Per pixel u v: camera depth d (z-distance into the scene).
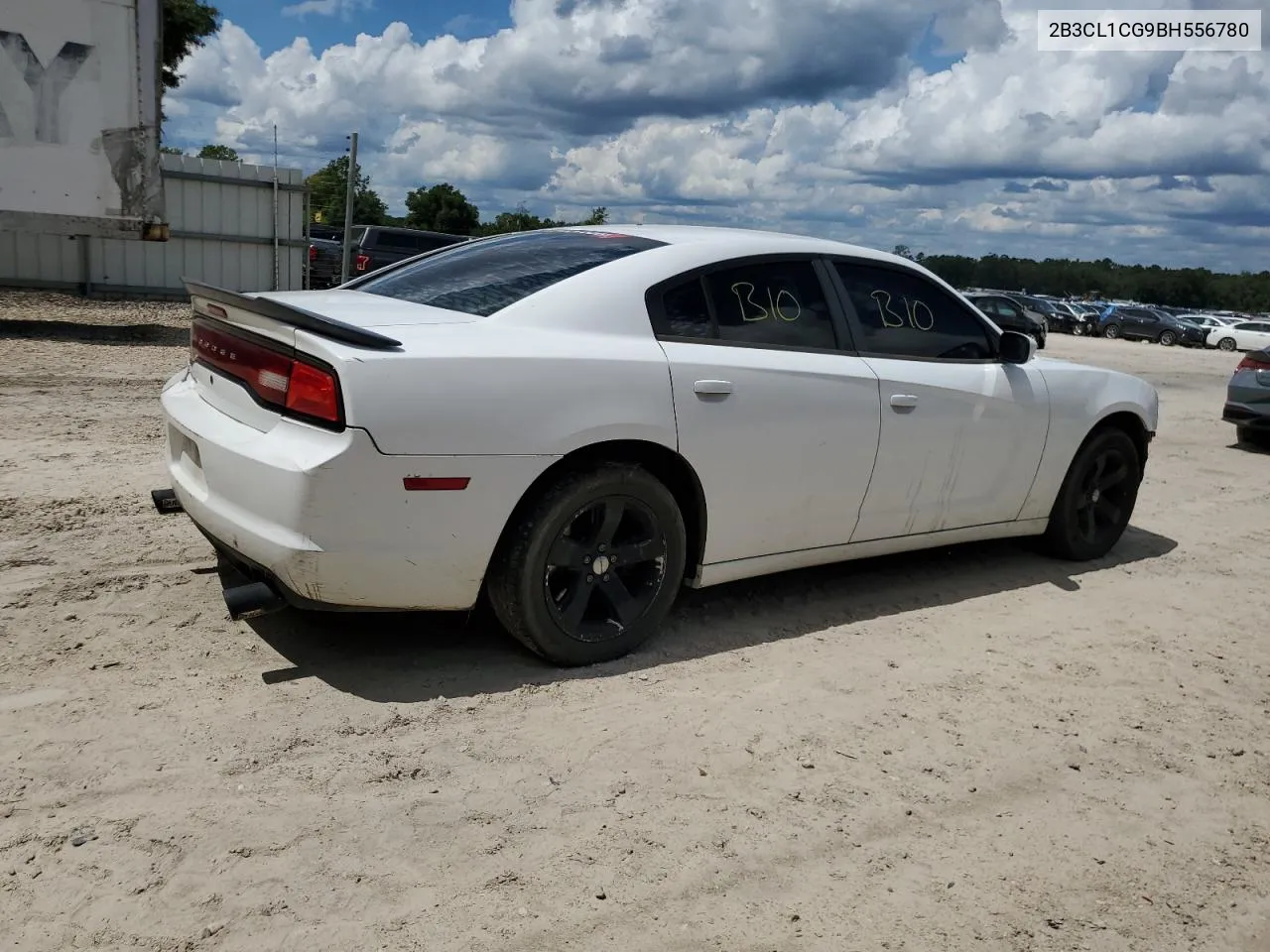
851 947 2.41
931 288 4.85
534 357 3.45
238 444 3.33
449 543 3.33
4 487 5.55
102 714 3.18
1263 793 3.28
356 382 3.13
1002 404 4.91
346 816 2.75
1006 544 6.02
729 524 4.03
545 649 3.67
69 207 11.90
